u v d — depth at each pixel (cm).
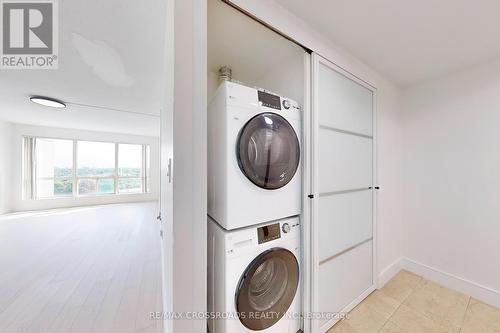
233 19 125
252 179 116
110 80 261
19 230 392
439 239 213
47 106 374
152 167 721
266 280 134
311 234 142
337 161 163
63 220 463
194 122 88
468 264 194
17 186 544
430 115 219
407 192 237
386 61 183
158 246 316
